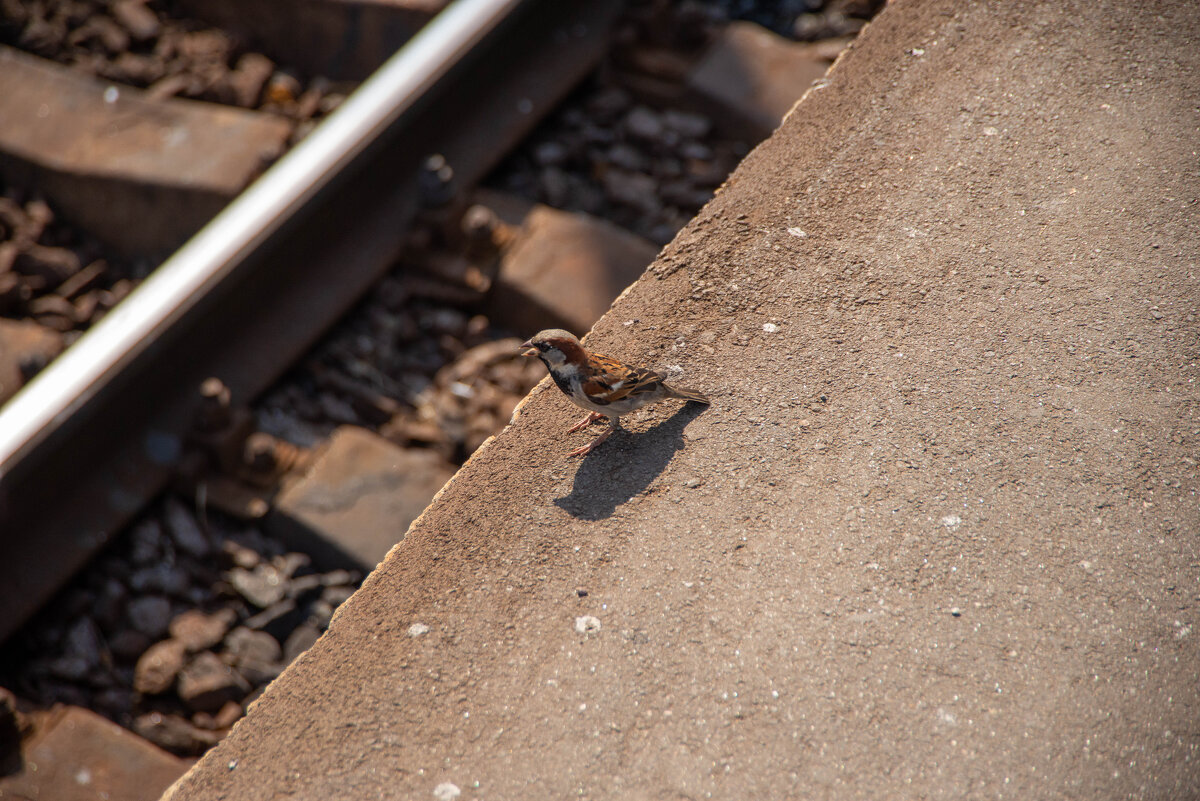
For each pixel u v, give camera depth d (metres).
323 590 17.66
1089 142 13.34
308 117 26.19
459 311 21.95
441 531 9.95
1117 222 12.41
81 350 17.53
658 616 9.10
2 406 19.81
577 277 21.58
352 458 18.91
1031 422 10.51
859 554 9.47
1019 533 9.60
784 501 9.95
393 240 21.89
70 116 24.88
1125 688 8.55
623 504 10.00
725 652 8.82
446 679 8.79
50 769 14.95
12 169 24.48
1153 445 10.29
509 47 24.06
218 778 8.34
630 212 23.75
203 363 19.03
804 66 25.28
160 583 17.47
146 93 25.86
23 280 22.58
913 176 13.07
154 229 23.94
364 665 8.94
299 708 8.70
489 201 23.12
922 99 14.06
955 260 12.09
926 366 11.06
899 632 8.90
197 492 18.41
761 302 11.81
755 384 11.02
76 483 17.22
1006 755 8.15
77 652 16.56
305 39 27.47
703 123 24.89
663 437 10.62
